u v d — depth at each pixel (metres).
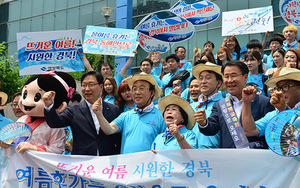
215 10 9.10
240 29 8.73
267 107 4.43
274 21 14.88
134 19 19.06
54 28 22.14
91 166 4.37
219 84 5.24
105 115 5.05
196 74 5.37
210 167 4.02
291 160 3.80
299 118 3.62
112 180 4.23
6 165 4.68
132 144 4.82
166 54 16.84
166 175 4.11
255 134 4.15
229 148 4.23
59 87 4.88
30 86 4.83
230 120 4.30
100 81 5.09
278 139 3.65
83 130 4.82
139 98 5.02
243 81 4.45
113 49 7.63
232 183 3.92
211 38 16.52
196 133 4.83
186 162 4.10
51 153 4.52
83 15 21.23
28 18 23.09
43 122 4.85
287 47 8.14
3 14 23.92
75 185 4.39
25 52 6.38
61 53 6.39
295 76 4.08
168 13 8.66
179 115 4.59
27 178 4.55
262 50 7.96
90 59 14.05
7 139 4.68
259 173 3.88
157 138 4.71
